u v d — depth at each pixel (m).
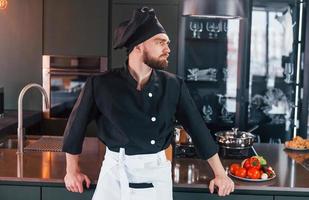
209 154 1.65
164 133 1.55
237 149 2.21
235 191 1.73
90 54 3.92
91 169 1.90
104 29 3.90
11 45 3.97
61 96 3.96
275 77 4.27
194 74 4.21
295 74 4.15
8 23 3.95
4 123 3.19
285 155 2.36
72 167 1.66
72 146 1.61
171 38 3.92
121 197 1.53
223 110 4.26
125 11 3.89
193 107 1.64
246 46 4.11
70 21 3.91
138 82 1.53
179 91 1.60
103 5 3.88
